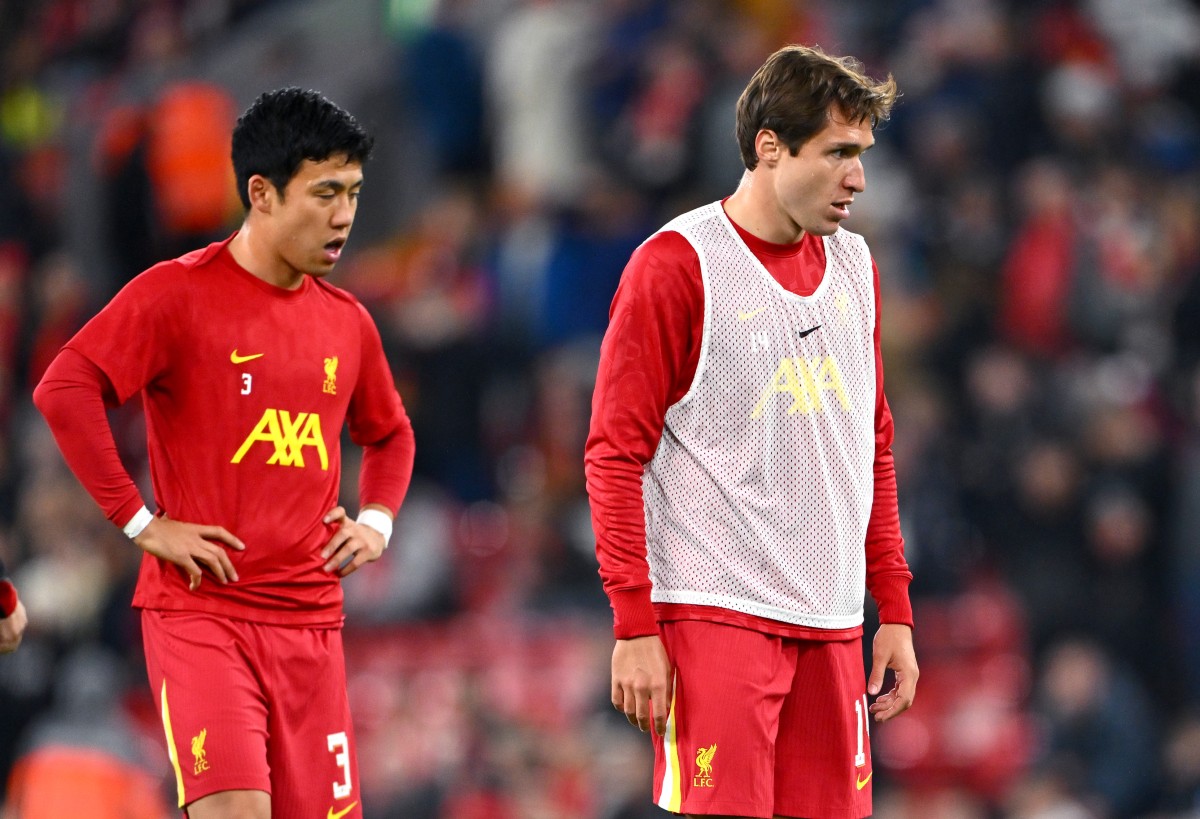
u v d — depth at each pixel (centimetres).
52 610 3731
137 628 3712
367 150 1616
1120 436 3931
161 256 4941
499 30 4928
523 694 3388
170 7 5575
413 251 4841
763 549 1569
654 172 4500
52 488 3969
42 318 4788
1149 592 3847
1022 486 3891
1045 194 4403
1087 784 3531
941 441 3916
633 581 1538
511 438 4225
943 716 3509
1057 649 3741
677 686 1571
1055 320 4300
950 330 4269
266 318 1634
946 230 4453
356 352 1698
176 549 1589
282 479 1633
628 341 1561
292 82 5288
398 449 1762
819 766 1605
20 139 5522
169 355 1617
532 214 4562
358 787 1692
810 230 1552
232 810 1566
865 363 1634
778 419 1577
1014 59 4778
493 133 4950
